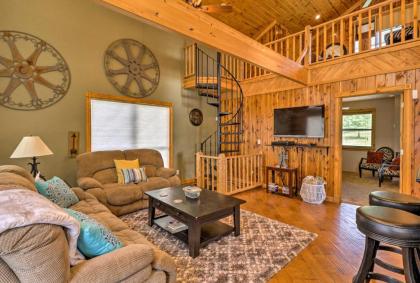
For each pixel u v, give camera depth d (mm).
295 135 4930
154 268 1474
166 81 5660
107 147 4676
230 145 6324
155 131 5480
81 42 4281
